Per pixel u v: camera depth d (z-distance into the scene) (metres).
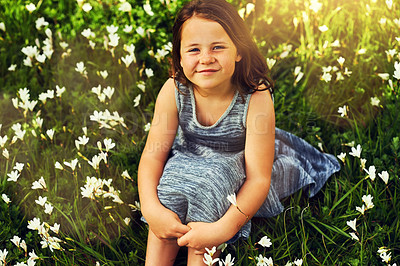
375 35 3.48
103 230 2.53
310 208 2.64
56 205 2.62
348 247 2.44
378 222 2.50
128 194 2.70
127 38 3.61
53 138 3.06
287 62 3.53
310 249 2.48
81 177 2.84
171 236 2.11
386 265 2.32
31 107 2.82
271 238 2.45
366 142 2.89
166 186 2.16
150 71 3.16
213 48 1.97
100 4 3.65
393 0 3.45
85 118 3.12
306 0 3.48
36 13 3.80
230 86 2.18
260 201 2.20
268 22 3.57
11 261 2.43
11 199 2.68
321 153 2.80
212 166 2.15
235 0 3.76
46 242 2.27
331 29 3.54
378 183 2.66
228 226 2.10
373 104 2.94
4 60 3.49
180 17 2.02
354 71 3.31
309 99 3.22
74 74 3.50
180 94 2.27
